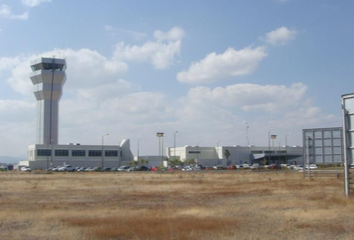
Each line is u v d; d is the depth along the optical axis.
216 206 23.86
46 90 168.62
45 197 31.47
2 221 18.17
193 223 16.56
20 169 137.88
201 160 156.38
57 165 144.88
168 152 172.88
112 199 29.66
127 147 166.25
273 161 162.12
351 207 21.34
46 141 169.00
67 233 15.03
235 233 14.78
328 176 57.19
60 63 171.25
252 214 19.88
